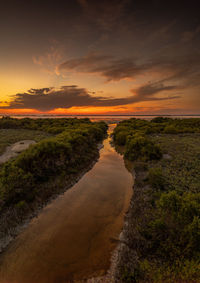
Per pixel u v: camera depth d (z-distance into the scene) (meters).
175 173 10.14
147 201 7.51
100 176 12.05
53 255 5.15
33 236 5.98
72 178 11.07
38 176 9.45
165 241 4.61
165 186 8.56
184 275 3.68
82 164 13.66
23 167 9.24
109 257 5.00
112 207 7.98
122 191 9.66
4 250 5.33
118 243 5.56
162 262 4.23
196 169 10.72
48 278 4.43
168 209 5.35
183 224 4.74
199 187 8.10
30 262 4.91
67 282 4.30
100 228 6.45
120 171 13.15
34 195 8.04
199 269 3.58
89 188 10.07
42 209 7.67
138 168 12.51
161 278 3.74
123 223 6.70
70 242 5.70
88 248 5.42
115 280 4.19
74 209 7.80
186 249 4.12
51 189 9.07
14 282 4.36
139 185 9.64
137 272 4.12
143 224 5.86
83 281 4.29
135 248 4.99
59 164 11.34
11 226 6.22
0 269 4.70
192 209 4.84
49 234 6.11
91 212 7.56
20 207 7.04
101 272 4.50
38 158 9.93
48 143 11.43
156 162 12.97
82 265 4.77
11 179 7.45
